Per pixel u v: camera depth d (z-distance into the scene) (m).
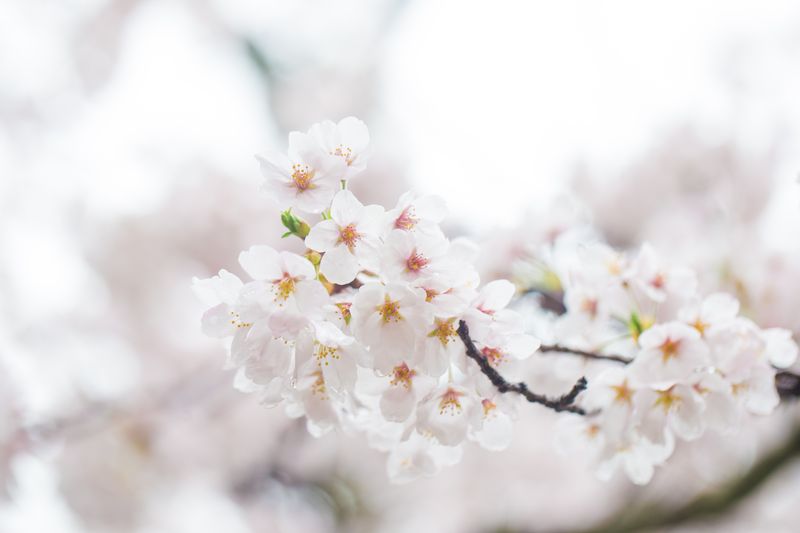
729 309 0.98
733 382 0.97
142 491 1.97
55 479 1.90
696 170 2.07
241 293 0.92
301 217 0.95
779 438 1.79
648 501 2.12
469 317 0.93
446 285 0.92
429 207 0.92
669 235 1.90
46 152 2.33
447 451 0.98
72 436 1.85
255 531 2.18
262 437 2.08
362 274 0.94
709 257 1.39
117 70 2.52
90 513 1.92
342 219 0.92
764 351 0.99
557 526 2.36
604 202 2.11
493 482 2.30
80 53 2.48
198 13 2.54
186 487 2.06
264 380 0.93
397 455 0.98
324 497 2.27
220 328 0.93
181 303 2.17
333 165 0.92
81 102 2.51
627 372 0.97
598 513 2.30
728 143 2.05
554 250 1.15
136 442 1.97
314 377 0.95
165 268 2.18
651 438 0.97
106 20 2.48
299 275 0.92
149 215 2.19
